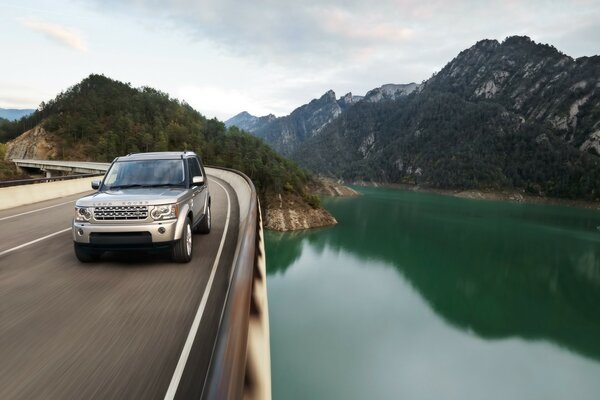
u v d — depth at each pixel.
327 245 79.94
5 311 4.19
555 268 73.19
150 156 6.93
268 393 1.92
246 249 3.10
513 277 67.19
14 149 144.00
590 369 36.56
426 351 37.19
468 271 69.31
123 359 3.18
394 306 49.09
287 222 93.56
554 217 151.00
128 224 5.18
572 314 51.47
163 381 2.87
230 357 1.44
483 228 114.19
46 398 2.64
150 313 4.12
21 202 16.25
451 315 48.50
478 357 37.38
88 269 5.70
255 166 122.38
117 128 141.75
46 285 5.02
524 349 40.47
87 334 3.64
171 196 5.51
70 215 12.61
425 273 66.50
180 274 5.43
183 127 150.50
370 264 68.75
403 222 117.31
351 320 42.47
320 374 30.30
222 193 19.33
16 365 3.08
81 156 131.38
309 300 47.94
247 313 1.96
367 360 33.50
